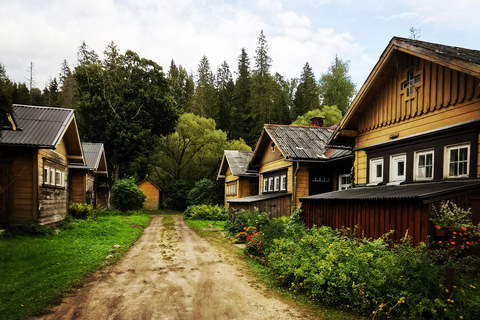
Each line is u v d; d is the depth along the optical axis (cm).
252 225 1187
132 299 539
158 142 3909
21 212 1141
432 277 456
